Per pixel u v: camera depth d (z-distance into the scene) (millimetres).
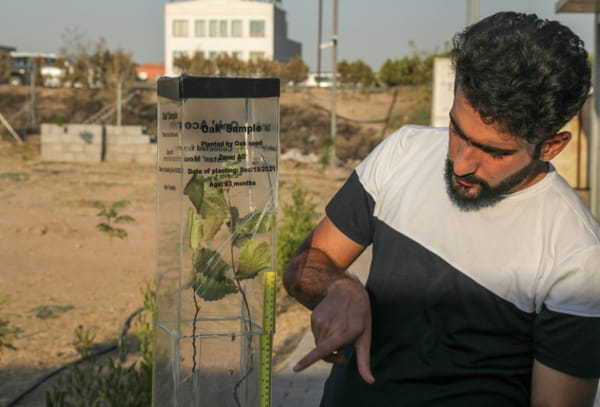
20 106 34500
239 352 1539
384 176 1643
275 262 1543
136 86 37438
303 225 8039
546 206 1420
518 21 1222
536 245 1414
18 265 8328
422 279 1520
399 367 1552
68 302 6711
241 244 1511
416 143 1635
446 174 1442
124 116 34250
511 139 1247
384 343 1577
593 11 10789
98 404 3439
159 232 1543
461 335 1488
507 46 1182
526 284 1422
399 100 37812
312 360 1436
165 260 1544
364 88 39281
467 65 1224
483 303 1462
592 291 1354
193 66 41688
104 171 21250
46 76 39406
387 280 1570
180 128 1438
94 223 11508
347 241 1688
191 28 62688
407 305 1542
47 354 5191
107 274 7992
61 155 24281
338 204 1701
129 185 17734
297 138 30969
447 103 13086
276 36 65375
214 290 1513
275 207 1517
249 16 62500
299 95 38500
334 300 1493
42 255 8953
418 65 38156
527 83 1167
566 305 1367
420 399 1527
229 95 1456
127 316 6273
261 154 1498
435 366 1512
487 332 1476
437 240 1503
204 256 1498
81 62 37062
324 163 23562
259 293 1541
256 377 1555
